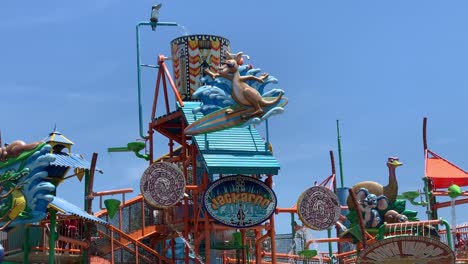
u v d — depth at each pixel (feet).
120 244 148.05
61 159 139.03
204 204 146.61
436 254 149.59
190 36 173.17
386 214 178.91
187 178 164.35
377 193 180.14
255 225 149.48
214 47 173.68
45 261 144.56
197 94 151.64
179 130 171.73
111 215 141.49
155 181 144.15
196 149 156.97
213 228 149.48
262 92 153.79
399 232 165.17
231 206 148.77
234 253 180.65
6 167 120.37
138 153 164.55
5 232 137.90
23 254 136.26
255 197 150.71
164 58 166.50
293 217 178.19
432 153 195.62
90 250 144.77
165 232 160.76
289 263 178.29
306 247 176.04
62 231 138.10
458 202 186.80
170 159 166.91
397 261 150.51
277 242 182.29
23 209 115.96
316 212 154.10
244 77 151.12
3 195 115.65
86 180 143.13
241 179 150.92
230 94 151.84
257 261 157.99
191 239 160.15
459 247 175.01
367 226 176.96
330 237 183.11
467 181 189.37
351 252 177.58
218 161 148.87
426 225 166.40
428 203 187.01
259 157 152.56
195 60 172.14
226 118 150.20
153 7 168.86
